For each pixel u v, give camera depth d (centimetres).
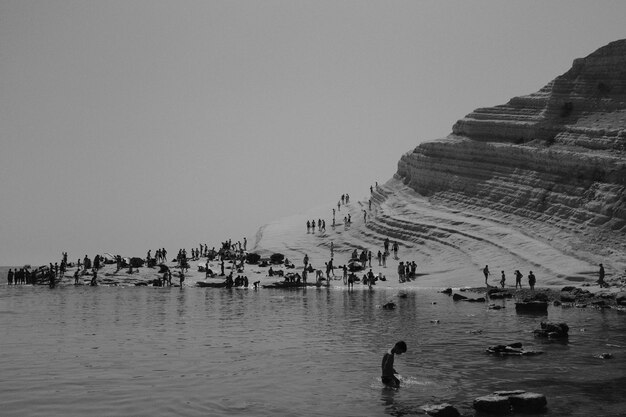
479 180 9025
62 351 2705
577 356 2562
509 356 2578
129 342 2984
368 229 10050
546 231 7388
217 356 2605
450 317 4044
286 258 9700
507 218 8100
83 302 5438
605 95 8456
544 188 7869
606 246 6600
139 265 9319
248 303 5288
